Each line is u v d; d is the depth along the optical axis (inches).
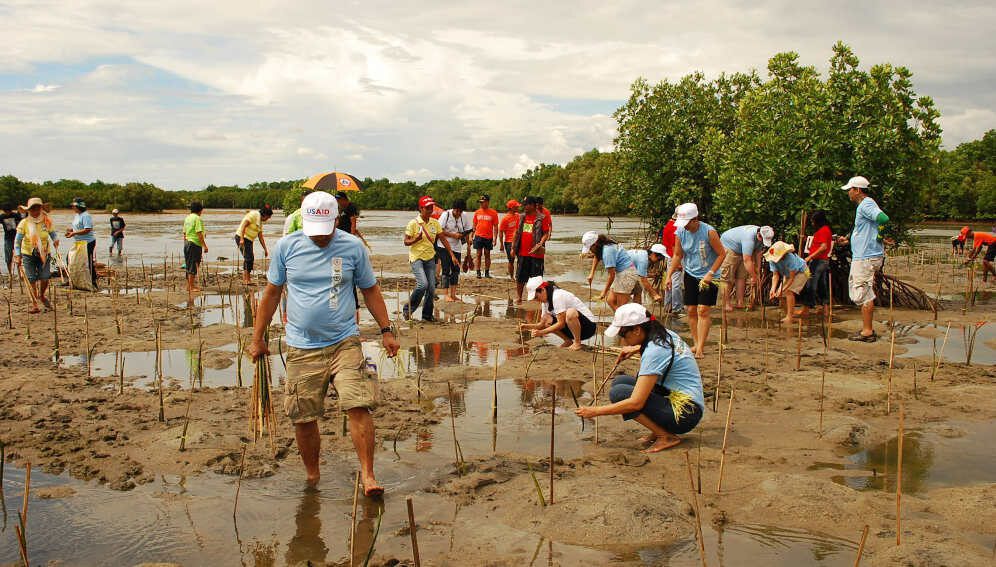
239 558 151.3
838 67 548.7
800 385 289.1
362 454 184.7
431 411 257.1
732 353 354.0
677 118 753.0
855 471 199.3
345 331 187.2
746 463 206.1
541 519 167.6
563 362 332.5
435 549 155.2
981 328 429.7
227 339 383.6
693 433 233.5
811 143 538.3
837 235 538.6
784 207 553.9
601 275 730.2
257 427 223.9
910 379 299.9
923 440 225.5
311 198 183.5
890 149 519.5
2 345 363.3
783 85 589.0
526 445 223.0
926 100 527.5
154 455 210.5
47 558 151.1
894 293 529.7
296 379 186.1
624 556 151.7
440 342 381.4
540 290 367.2
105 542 158.2
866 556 150.7
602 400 272.2
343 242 187.5
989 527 162.4
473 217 698.2
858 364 328.5
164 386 288.2
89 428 234.4
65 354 347.3
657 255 482.9
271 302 197.2
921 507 174.2
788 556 151.0
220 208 4724.4
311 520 169.6
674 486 189.5
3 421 240.2
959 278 730.8
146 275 725.9
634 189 795.4
